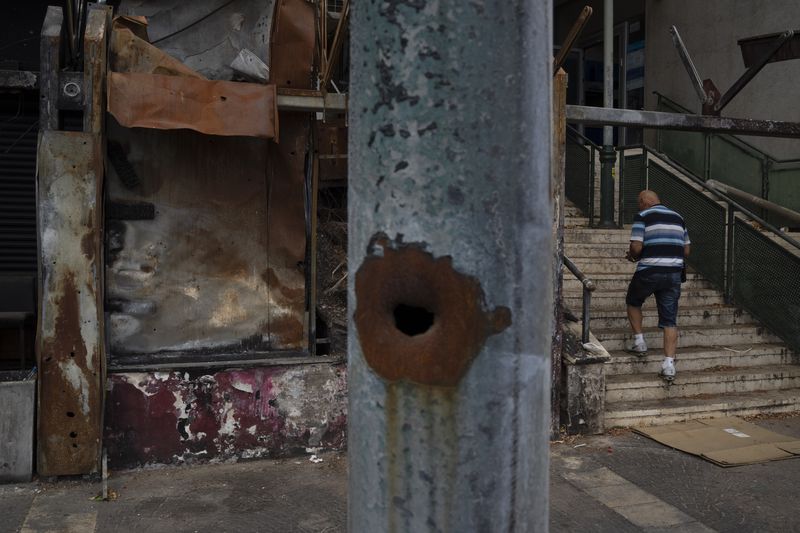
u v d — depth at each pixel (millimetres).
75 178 4676
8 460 4715
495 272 1063
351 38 1165
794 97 10227
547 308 1141
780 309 7527
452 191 1061
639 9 13586
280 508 4426
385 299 1095
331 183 8047
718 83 11383
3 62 6645
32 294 6395
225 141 5289
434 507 1062
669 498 4648
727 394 6797
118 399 4926
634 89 13734
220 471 5020
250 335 5418
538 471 1121
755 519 4336
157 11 5348
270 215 5414
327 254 7078
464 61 1062
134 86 4637
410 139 1071
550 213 1148
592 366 5891
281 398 5262
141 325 5188
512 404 1074
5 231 6523
